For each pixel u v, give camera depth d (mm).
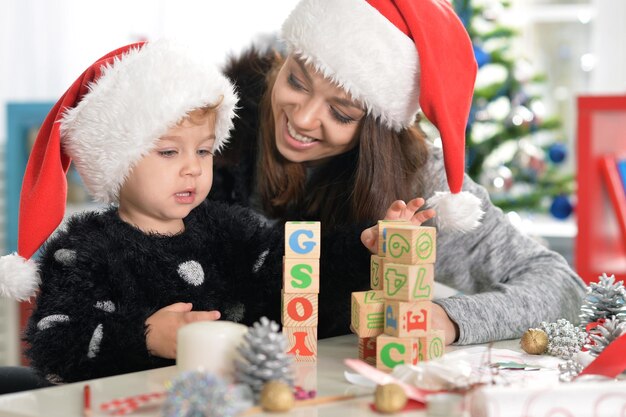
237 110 1566
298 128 1345
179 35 3502
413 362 1010
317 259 1066
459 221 1312
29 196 1205
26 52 3561
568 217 3129
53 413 851
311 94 1339
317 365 1048
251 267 1324
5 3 3533
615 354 975
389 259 1027
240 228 1329
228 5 3475
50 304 1127
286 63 1371
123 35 3545
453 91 1309
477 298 1276
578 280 1445
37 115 2947
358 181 1392
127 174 1213
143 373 998
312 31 1291
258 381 873
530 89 3486
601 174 2209
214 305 1276
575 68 3637
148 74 1189
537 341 1127
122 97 1188
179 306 1146
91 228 1224
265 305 1325
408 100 1333
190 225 1297
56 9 3549
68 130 1223
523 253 1511
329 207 1467
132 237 1221
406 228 1008
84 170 1243
